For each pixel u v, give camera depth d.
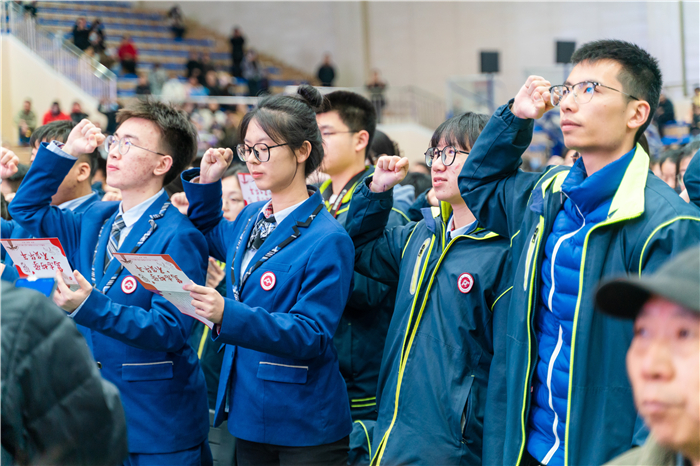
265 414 1.87
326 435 1.88
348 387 2.45
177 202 2.79
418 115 13.86
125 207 2.17
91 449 1.05
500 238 1.96
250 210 2.13
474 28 14.56
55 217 2.22
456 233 2.05
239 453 1.96
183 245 2.05
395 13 15.31
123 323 1.83
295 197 1.99
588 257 1.49
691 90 8.63
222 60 15.60
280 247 1.92
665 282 0.65
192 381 2.08
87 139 2.18
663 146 6.16
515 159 1.88
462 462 1.84
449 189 2.03
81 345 1.08
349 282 1.93
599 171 1.52
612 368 1.45
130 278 2.00
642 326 0.71
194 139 2.27
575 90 1.56
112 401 1.09
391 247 2.27
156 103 2.19
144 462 1.96
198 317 1.76
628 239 1.47
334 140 2.60
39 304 1.06
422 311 1.99
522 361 1.64
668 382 0.68
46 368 1.03
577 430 1.45
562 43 11.32
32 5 13.57
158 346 1.89
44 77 11.23
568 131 1.56
